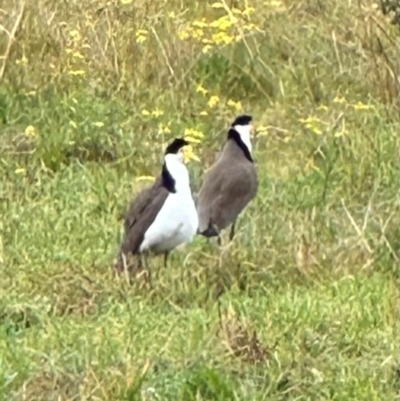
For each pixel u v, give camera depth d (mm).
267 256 13000
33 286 12016
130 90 17156
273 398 10328
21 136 15750
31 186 14734
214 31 18578
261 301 12039
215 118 16938
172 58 17797
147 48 17766
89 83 17047
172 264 12930
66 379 10211
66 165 15594
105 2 18297
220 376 10305
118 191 14602
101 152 15797
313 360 10758
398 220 13656
